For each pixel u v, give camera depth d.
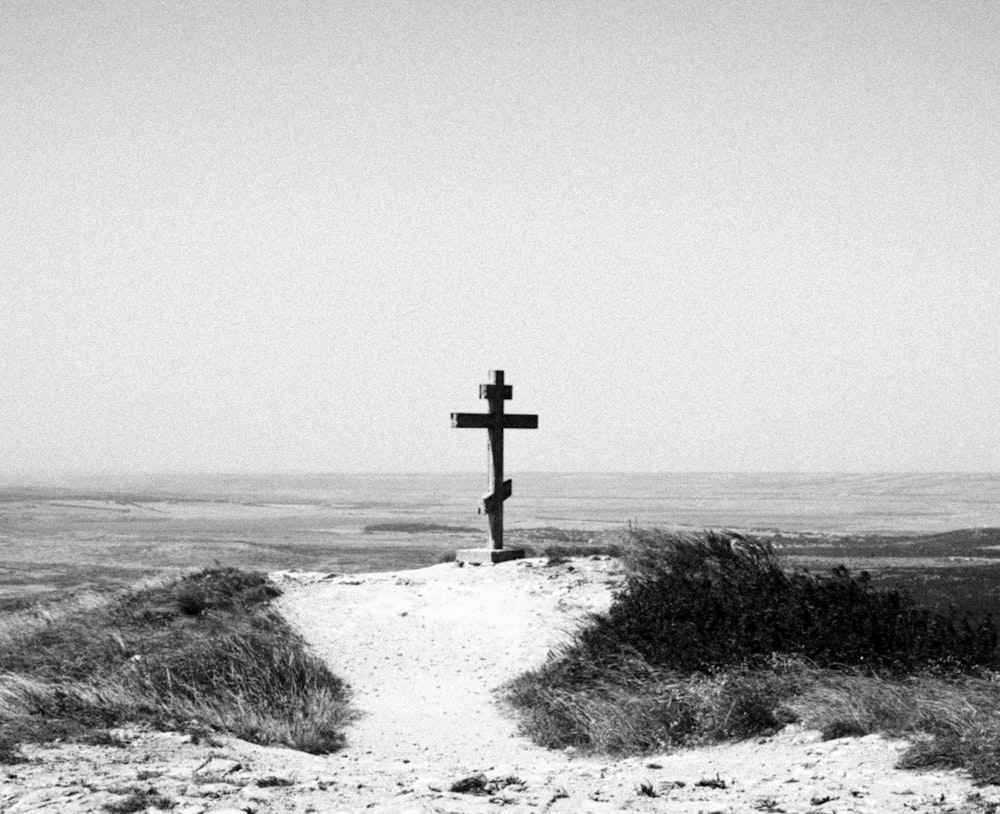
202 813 8.99
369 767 12.41
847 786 10.61
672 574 20.11
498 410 28.25
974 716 12.12
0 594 45.16
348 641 21.16
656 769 12.21
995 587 32.66
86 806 9.15
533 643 20.25
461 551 27.78
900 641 15.65
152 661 17.38
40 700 14.30
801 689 14.42
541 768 12.64
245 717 14.96
